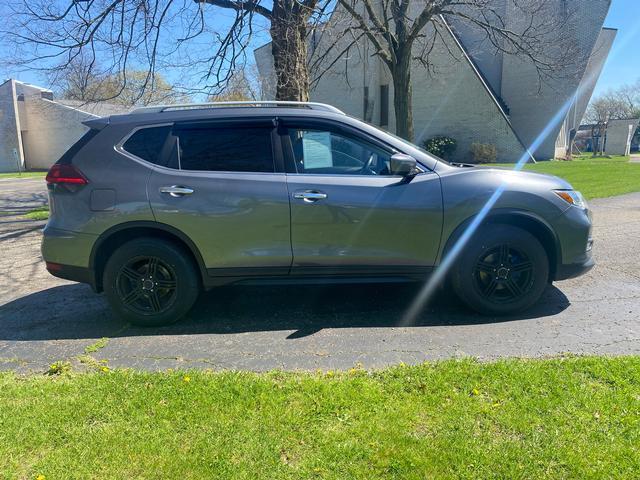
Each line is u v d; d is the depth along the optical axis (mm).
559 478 2205
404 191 4129
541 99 27703
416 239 4160
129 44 9406
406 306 4711
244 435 2555
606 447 2387
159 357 3654
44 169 38781
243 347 3828
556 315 4367
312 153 4250
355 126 4246
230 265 4188
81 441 2521
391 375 3201
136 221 4121
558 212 4211
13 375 3361
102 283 4363
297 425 2645
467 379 3100
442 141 24844
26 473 2295
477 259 4230
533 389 2947
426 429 2590
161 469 2307
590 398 2816
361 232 4133
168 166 4176
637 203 10797
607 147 38156
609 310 4445
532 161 25078
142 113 4316
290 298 5020
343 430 2594
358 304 4801
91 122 4316
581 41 25438
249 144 4211
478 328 4113
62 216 4191
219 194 4094
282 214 4094
